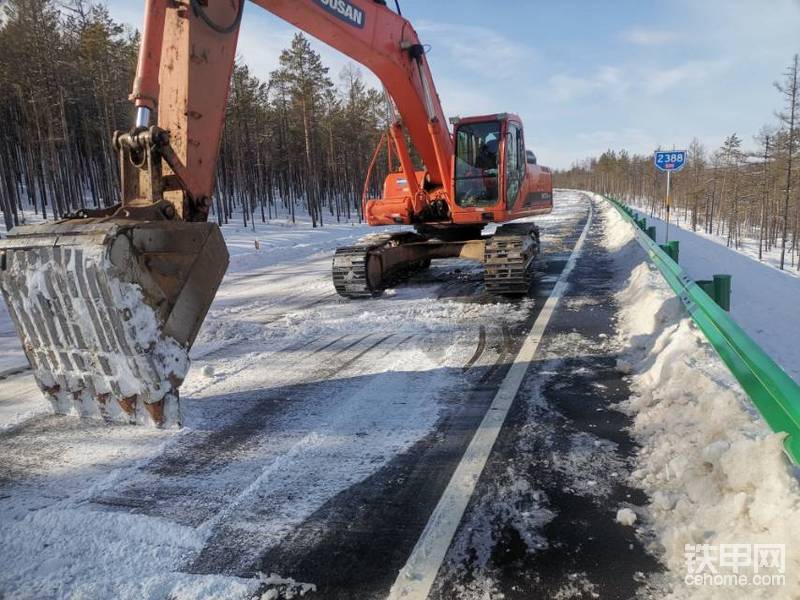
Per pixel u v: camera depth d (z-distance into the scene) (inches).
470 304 299.6
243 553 98.3
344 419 155.6
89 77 1258.0
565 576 88.0
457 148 327.0
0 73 1238.3
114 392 134.8
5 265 137.3
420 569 91.8
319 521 107.1
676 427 131.0
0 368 227.6
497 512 107.0
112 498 118.0
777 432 101.0
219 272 146.1
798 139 1626.5
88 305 128.3
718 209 2753.4
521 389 171.3
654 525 99.6
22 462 136.7
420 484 119.0
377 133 2031.3
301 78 1493.6
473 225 359.6
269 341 245.8
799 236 2097.7
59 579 92.5
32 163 1424.7
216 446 141.9
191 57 150.7
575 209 1264.8
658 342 190.1
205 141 157.0
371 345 230.2
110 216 138.2
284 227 1402.6
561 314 266.5
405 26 282.7
